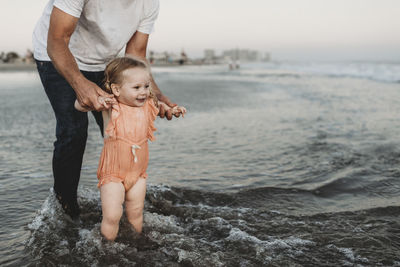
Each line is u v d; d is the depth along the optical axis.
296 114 6.90
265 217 2.33
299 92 11.66
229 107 7.93
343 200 2.66
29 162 3.39
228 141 4.57
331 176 3.18
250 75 24.72
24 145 4.09
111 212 1.83
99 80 2.25
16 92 10.13
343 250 1.90
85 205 2.40
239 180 3.07
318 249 1.91
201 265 1.71
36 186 2.72
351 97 9.89
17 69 26.38
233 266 1.72
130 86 1.85
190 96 10.11
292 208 2.51
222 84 15.17
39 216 2.16
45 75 2.07
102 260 1.71
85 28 2.03
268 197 2.70
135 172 1.94
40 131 4.91
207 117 6.55
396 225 2.22
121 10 2.03
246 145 4.34
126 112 1.90
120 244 1.85
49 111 6.75
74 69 1.79
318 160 3.67
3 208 2.29
